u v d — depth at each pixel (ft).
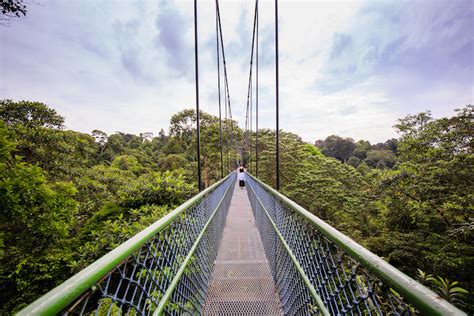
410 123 28.14
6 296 15.75
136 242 2.56
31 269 15.80
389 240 26.76
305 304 4.35
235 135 66.74
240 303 6.51
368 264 2.02
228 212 18.47
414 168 25.72
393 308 1.85
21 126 22.53
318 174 54.49
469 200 20.16
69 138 26.58
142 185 18.70
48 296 1.43
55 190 19.63
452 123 23.27
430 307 1.31
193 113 55.36
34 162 23.41
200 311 6.15
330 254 3.11
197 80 11.26
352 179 61.52
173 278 4.18
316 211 49.14
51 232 16.44
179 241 4.79
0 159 15.24
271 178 60.59
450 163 21.65
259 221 12.50
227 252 10.11
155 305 3.32
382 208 32.12
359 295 2.37
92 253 13.79
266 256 9.47
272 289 7.17
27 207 15.85
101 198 26.68
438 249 21.49
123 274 2.38
